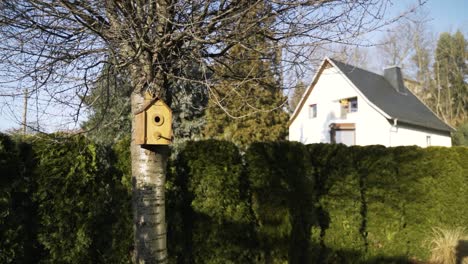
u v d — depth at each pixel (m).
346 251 5.82
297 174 5.43
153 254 2.74
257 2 2.32
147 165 2.79
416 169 6.71
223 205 4.58
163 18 2.42
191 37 2.51
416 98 23.20
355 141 19.20
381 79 22.09
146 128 2.72
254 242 4.79
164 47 2.53
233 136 13.83
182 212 4.49
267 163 5.05
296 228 5.34
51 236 3.82
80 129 3.28
